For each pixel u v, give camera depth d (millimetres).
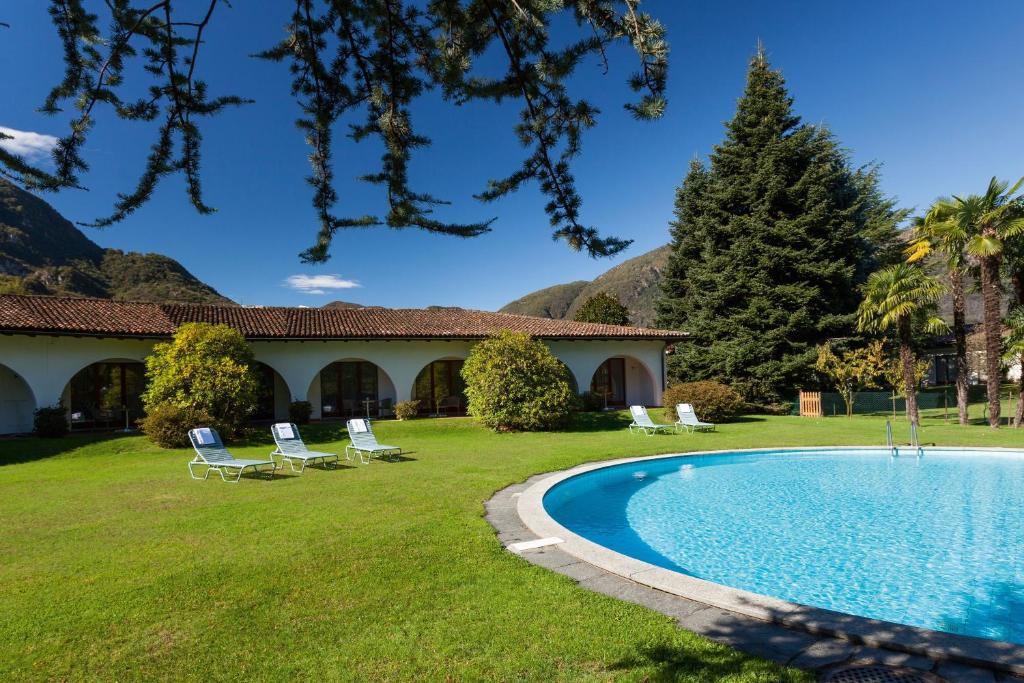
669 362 34562
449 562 6023
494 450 15586
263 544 6789
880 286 21609
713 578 6859
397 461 13766
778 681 3576
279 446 13461
